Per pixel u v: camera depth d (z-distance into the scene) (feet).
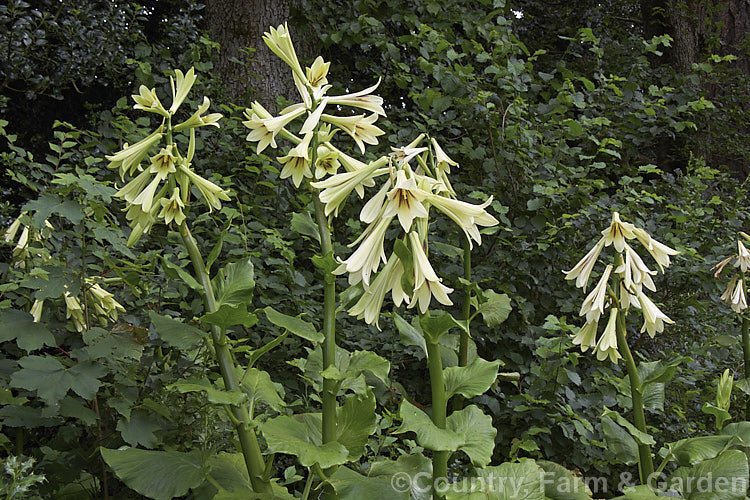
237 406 5.15
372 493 5.08
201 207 13.96
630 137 16.97
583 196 13.82
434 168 6.02
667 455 6.56
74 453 7.30
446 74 15.02
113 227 7.41
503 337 12.56
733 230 15.56
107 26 16.43
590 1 29.86
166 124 5.62
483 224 4.96
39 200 6.79
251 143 14.74
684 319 13.98
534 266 13.17
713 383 13.10
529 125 14.90
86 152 13.05
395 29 19.92
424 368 12.94
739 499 5.89
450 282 13.25
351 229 14.15
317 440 5.50
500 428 11.72
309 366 6.21
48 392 6.11
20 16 15.47
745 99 23.50
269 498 5.23
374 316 5.12
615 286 6.52
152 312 5.67
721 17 26.81
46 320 7.75
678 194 15.90
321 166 5.54
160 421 7.25
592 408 11.32
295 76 5.64
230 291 5.69
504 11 24.07
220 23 18.35
